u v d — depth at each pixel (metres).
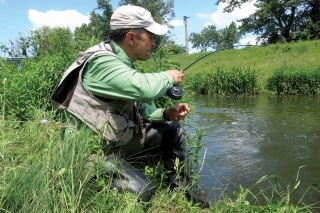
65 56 4.05
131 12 2.26
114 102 2.22
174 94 2.33
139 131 2.53
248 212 2.28
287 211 2.29
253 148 4.87
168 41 4.11
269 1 35.25
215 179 3.63
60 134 2.30
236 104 9.98
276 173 3.89
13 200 1.65
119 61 2.18
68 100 2.25
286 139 5.42
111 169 2.11
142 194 2.12
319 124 6.57
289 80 12.91
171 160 2.59
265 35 36.47
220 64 18.38
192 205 2.43
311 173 3.90
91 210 1.87
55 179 1.77
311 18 34.34
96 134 2.21
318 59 17.03
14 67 4.64
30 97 3.59
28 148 2.19
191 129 5.91
